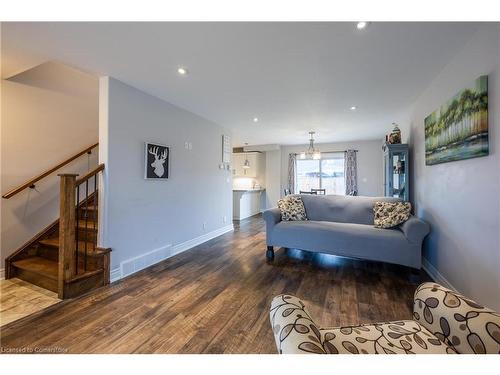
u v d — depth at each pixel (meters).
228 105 3.61
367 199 3.69
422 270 2.96
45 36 1.86
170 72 2.51
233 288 2.50
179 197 3.73
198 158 4.20
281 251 3.83
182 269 3.03
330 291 2.44
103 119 2.61
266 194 8.20
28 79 2.87
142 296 2.31
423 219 3.08
